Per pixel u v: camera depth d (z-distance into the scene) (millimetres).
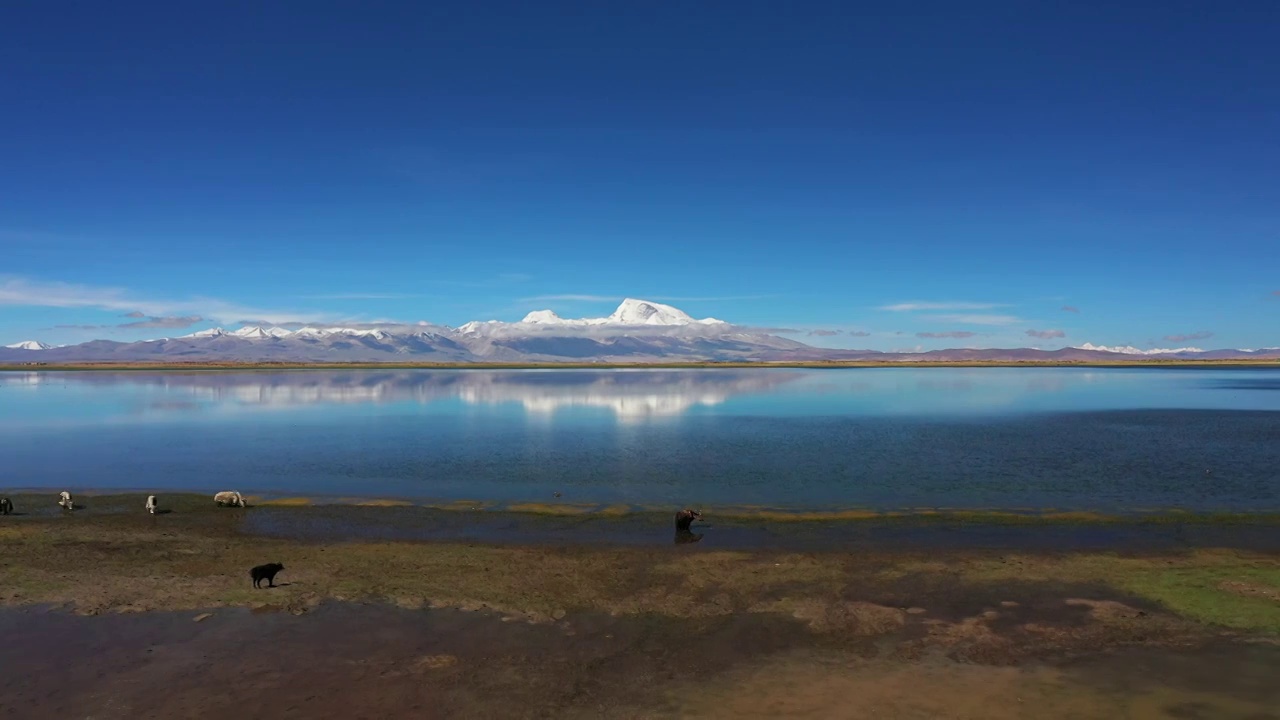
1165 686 13125
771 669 14047
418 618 16516
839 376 174750
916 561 20891
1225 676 13461
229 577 19359
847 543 23172
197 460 41406
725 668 14109
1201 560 20906
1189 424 56625
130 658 14352
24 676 13594
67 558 21281
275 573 18781
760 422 60500
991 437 49188
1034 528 24953
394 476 35938
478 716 12344
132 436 53281
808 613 16844
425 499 30422
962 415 65875
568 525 25844
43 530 25000
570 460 40375
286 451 44781
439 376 185125
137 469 38719
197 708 12516
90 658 14344
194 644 15016
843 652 14781
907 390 108812
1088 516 26453
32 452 45219
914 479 33969
